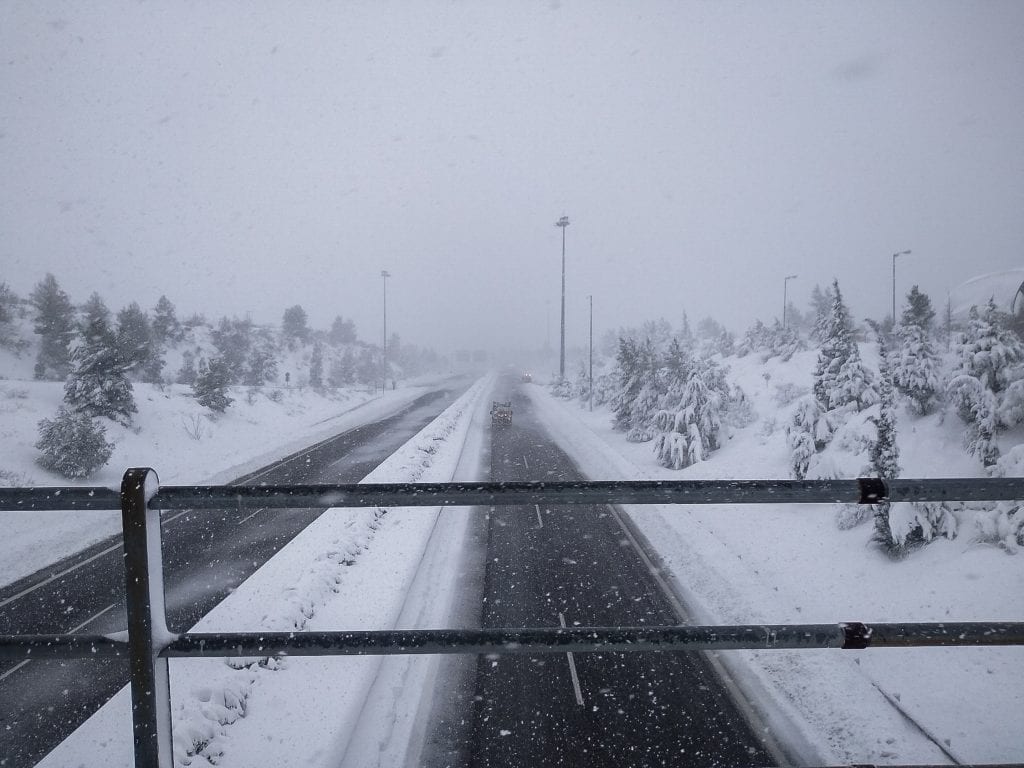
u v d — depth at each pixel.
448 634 1.57
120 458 23.36
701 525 14.40
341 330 107.31
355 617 8.91
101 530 15.34
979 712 6.57
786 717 6.68
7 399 24.98
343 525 14.12
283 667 7.14
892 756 5.93
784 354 36.09
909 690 7.20
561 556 12.58
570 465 24.06
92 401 25.48
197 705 5.81
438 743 6.05
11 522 15.88
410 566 11.40
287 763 5.13
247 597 9.55
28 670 7.72
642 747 6.05
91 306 40.75
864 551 11.38
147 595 1.52
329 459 25.38
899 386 17.36
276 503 1.57
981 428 13.76
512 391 74.12
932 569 10.00
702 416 22.78
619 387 35.62
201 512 16.70
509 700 6.92
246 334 70.94
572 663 7.87
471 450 28.09
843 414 18.12
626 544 13.45
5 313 43.53
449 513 16.02
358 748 5.83
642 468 22.80
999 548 9.86
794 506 14.60
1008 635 1.52
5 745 5.95
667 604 10.05
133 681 1.52
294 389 56.66
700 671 7.69
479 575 11.41
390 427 37.62
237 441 31.22
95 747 5.12
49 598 10.59
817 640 1.53
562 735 6.24
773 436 21.39
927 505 10.84
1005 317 22.88
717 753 5.96
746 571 11.39
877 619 8.96
